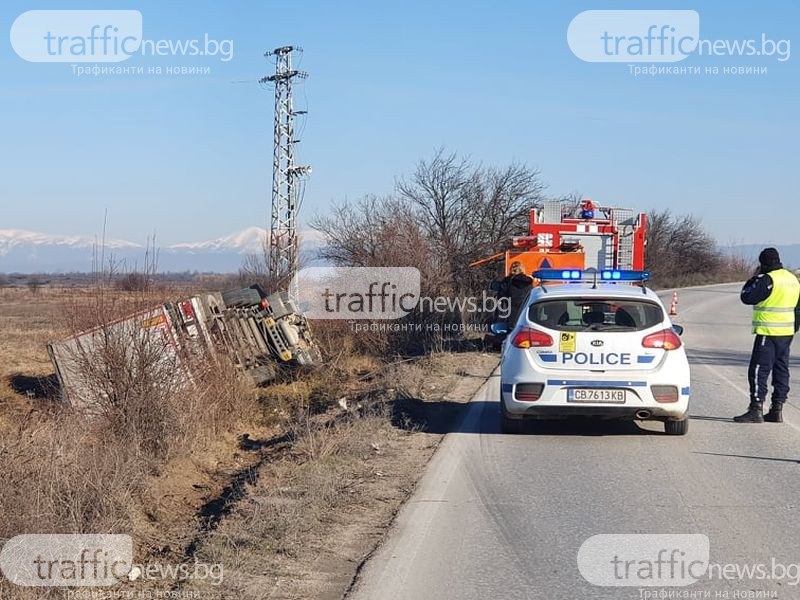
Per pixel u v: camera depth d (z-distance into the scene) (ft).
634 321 30.76
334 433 30.63
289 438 34.22
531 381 30.45
